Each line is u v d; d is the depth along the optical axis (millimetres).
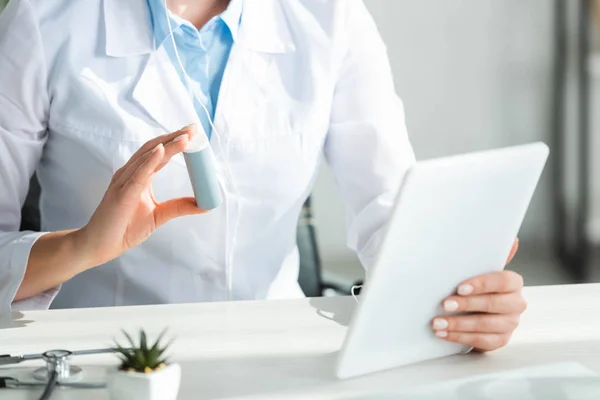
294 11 1820
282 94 1774
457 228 1142
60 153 1734
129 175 1374
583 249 4594
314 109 1772
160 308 1496
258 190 1761
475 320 1217
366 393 1104
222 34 1759
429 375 1170
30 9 1678
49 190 1789
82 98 1688
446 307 1201
